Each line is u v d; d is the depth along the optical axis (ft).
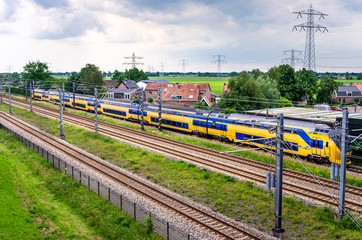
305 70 322.55
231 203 89.30
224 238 69.72
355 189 96.68
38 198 91.50
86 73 397.80
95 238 71.05
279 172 71.92
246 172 111.55
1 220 69.82
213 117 165.68
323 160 120.16
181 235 69.97
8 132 180.34
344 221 77.10
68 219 79.61
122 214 80.53
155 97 365.61
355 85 385.70
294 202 87.81
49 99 335.26
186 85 358.64
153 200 90.17
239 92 241.96
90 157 130.11
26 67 435.53
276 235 72.18
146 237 70.54
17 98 375.66
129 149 143.33
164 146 147.84
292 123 130.82
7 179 100.48
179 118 185.06
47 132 183.73
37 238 67.00
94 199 90.38
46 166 120.78
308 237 72.84
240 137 150.51
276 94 273.33
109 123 211.41
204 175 108.78
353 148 138.00
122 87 394.32
